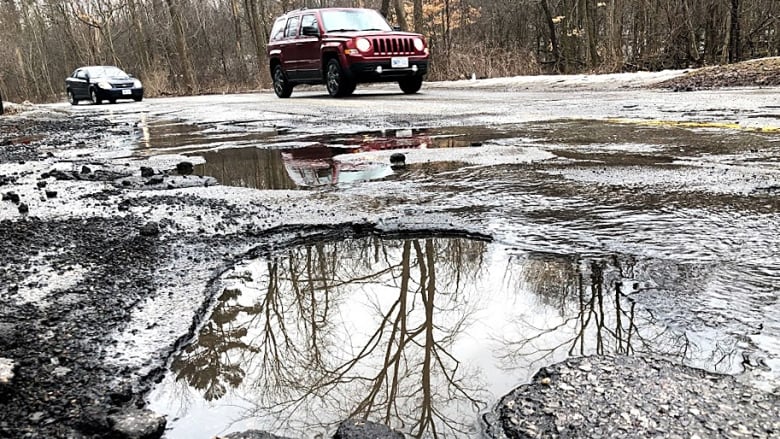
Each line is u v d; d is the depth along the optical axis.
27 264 2.57
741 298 2.02
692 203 3.29
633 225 2.93
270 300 2.30
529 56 24.95
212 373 1.76
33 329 1.94
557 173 4.29
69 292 2.25
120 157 6.05
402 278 2.49
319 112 10.01
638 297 2.10
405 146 5.92
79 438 1.41
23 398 1.55
